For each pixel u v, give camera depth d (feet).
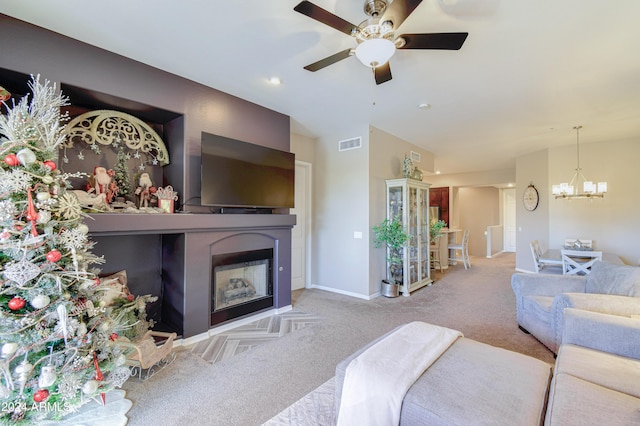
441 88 10.75
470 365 5.61
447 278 20.35
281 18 6.98
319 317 12.35
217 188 10.29
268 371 8.11
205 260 10.22
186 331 9.72
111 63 8.49
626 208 17.15
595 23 7.04
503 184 29.73
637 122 14.30
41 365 5.40
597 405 4.39
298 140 16.78
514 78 9.89
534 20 6.95
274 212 13.21
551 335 8.91
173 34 7.63
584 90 10.80
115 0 6.38
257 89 10.89
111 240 9.86
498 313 12.86
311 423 6.11
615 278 8.69
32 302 5.16
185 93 10.05
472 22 7.03
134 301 8.66
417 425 4.55
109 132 9.40
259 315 12.12
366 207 15.26
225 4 6.49
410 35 5.97
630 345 6.03
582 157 18.54
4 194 5.16
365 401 5.10
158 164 10.88
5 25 6.98
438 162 24.84
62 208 5.82
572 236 18.80
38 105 5.88
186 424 6.10
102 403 6.68
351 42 7.94
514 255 32.76
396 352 5.99
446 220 30.68
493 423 4.14
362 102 12.08
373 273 15.48
